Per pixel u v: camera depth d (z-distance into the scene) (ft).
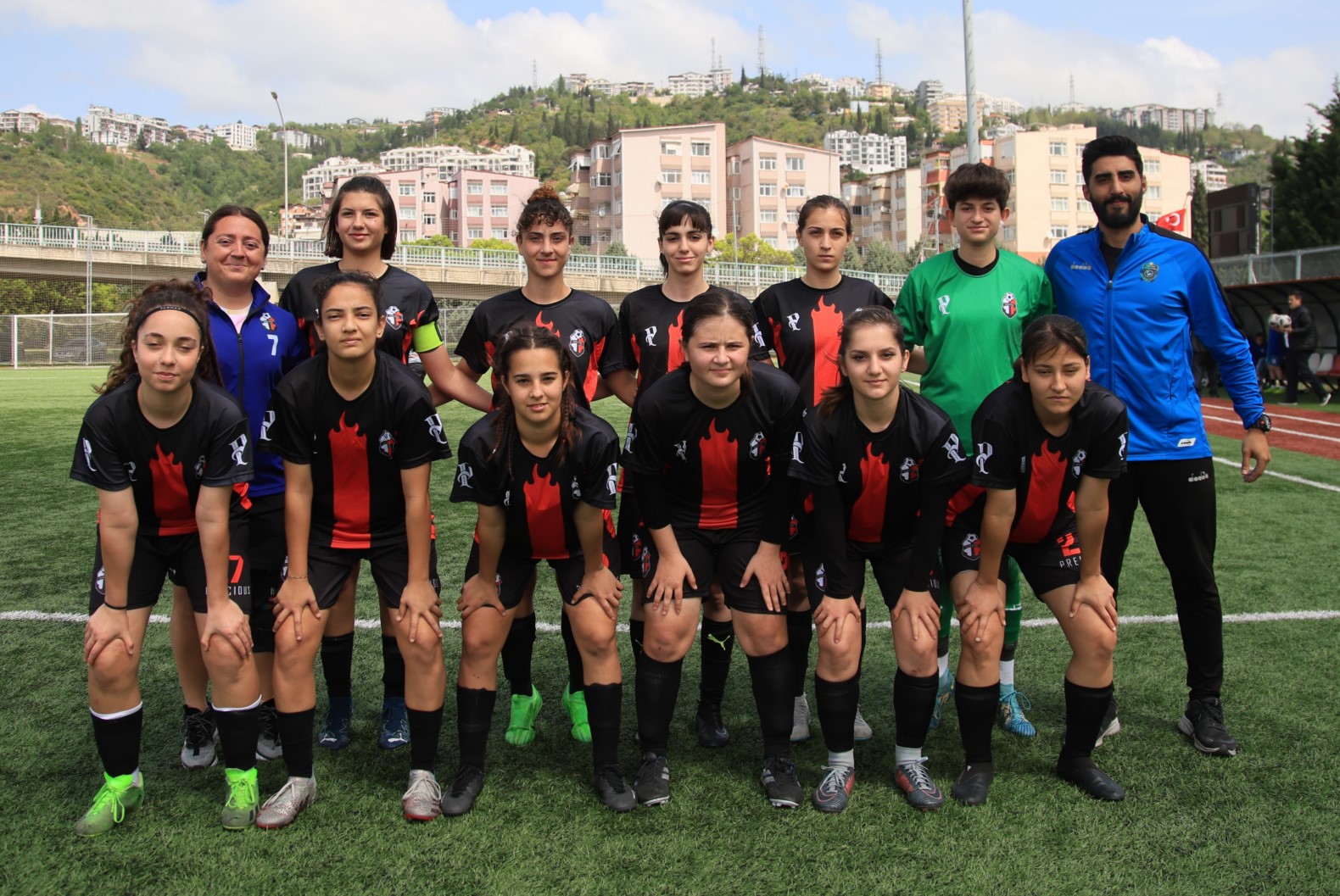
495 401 9.70
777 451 9.89
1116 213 10.91
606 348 12.39
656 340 11.94
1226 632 14.34
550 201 11.79
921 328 12.13
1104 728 10.84
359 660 13.93
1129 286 11.10
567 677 13.35
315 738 11.26
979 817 9.15
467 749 9.64
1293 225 93.40
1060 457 9.40
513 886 7.97
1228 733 10.62
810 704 12.55
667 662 9.82
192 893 7.89
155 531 9.33
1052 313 11.87
